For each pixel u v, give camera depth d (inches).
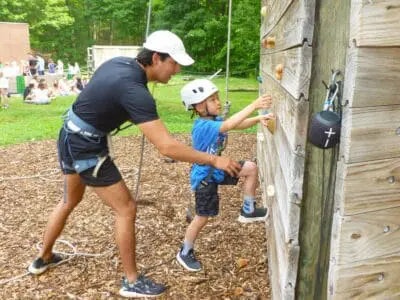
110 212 188.2
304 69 75.1
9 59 1092.5
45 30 1685.5
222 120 136.8
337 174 65.1
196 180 134.2
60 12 1630.2
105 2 1781.5
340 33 68.1
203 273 135.5
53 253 142.2
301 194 79.5
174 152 104.1
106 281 133.3
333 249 66.4
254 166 146.2
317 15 73.3
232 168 109.2
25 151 313.7
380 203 64.0
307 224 81.0
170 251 151.1
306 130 77.2
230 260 142.9
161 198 206.1
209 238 159.2
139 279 125.4
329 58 72.7
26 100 627.5
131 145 325.7
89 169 113.1
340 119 63.9
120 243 120.3
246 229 165.9
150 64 108.4
